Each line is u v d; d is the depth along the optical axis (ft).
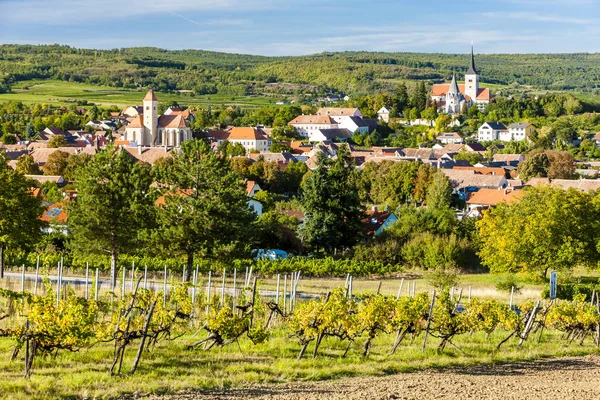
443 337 124.77
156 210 214.69
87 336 98.32
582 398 92.58
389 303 118.21
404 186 498.28
